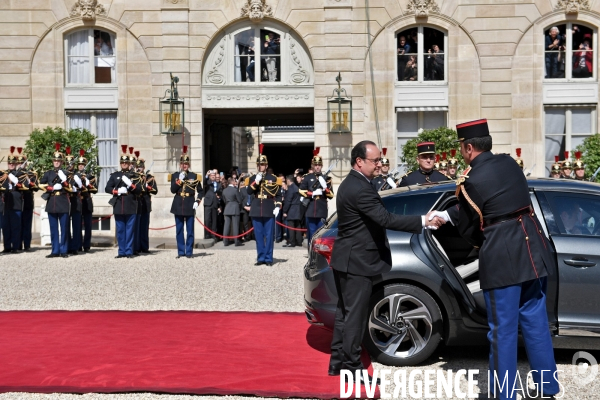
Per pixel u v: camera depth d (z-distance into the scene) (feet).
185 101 68.74
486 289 19.11
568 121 68.08
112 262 50.67
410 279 22.66
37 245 63.57
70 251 56.95
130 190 53.78
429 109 68.33
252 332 27.50
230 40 69.05
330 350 24.85
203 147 70.69
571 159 64.85
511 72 67.51
